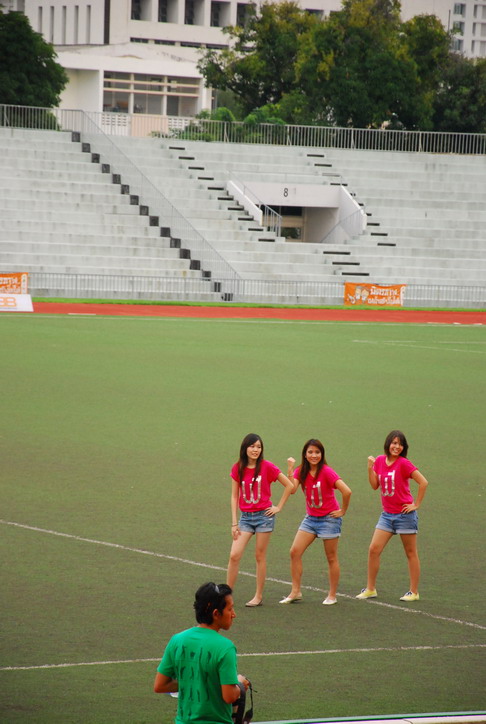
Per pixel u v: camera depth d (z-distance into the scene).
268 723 14.16
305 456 20.12
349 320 85.00
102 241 101.44
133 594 20.00
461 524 26.11
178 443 34.34
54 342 61.06
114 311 83.00
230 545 23.58
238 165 116.81
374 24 146.62
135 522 25.02
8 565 21.47
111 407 40.56
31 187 103.56
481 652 17.80
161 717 14.66
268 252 107.50
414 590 20.55
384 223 116.44
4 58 136.62
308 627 18.83
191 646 11.62
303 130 124.56
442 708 15.32
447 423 39.97
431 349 66.19
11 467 30.14
